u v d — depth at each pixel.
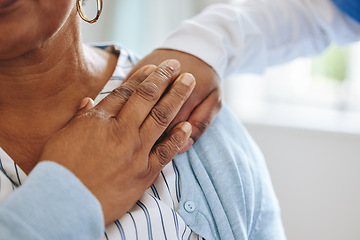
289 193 1.39
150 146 0.46
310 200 1.38
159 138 0.50
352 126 1.36
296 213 1.40
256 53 0.75
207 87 0.58
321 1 0.78
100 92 0.55
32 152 0.50
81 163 0.42
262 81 1.55
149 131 0.46
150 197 0.49
